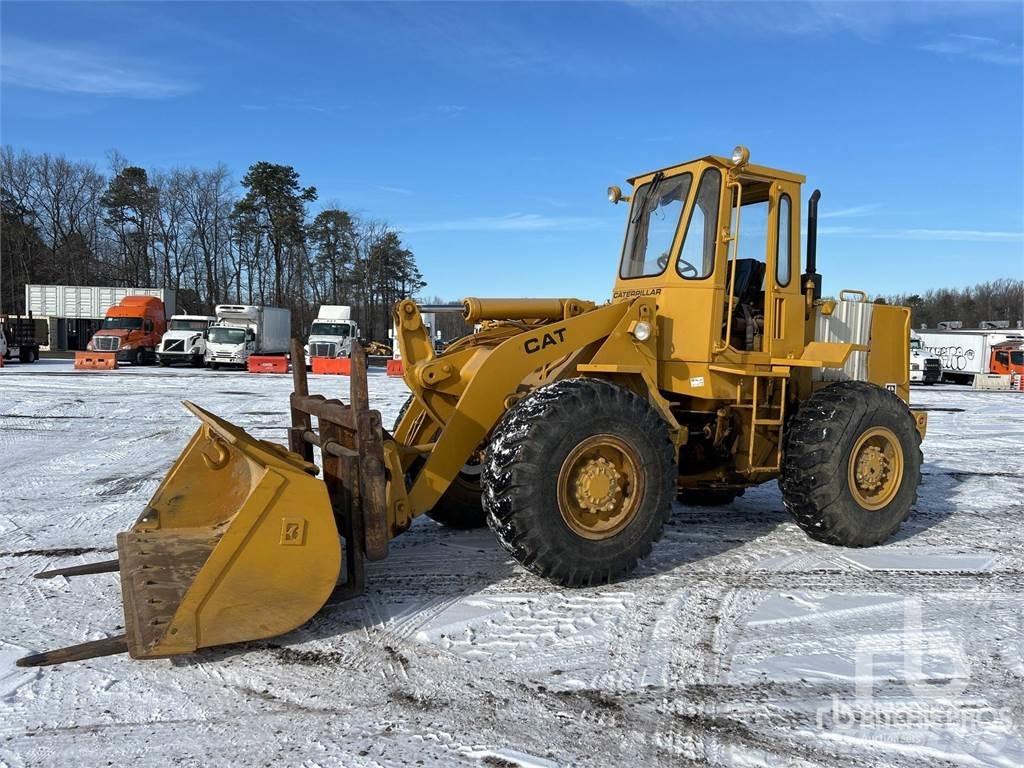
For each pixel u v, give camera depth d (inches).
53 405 529.0
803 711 113.7
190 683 120.0
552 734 106.6
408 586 164.6
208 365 1099.3
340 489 155.9
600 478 159.2
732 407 192.2
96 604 152.6
